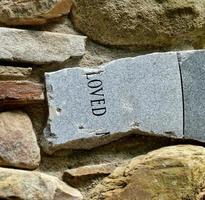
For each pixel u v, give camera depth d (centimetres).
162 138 130
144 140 129
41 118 125
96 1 131
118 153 128
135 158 125
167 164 120
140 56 131
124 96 128
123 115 127
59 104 125
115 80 128
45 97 125
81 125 125
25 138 121
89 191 123
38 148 122
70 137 124
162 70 131
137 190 119
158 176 119
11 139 120
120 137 127
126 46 133
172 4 135
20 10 126
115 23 131
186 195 117
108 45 132
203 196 117
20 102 123
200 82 132
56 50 127
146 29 133
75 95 126
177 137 128
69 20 131
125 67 129
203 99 131
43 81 126
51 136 123
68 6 130
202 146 130
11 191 115
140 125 127
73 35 129
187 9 135
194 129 129
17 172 117
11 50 124
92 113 126
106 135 125
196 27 136
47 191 117
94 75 128
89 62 130
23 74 124
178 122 129
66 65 129
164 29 134
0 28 125
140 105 128
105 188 121
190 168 119
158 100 129
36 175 118
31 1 127
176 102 130
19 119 122
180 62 132
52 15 128
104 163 126
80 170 123
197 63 133
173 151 123
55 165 124
